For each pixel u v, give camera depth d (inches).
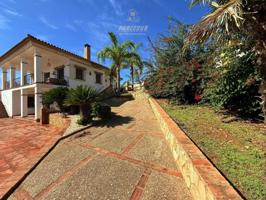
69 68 623.5
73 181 145.0
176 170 147.6
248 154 129.7
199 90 318.0
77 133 283.1
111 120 343.0
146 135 239.1
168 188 125.2
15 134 341.1
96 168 163.0
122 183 136.3
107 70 836.0
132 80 828.0
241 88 209.9
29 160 196.9
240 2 140.8
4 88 727.7
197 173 98.9
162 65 369.4
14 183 146.3
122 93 733.3
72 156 196.7
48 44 528.7
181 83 323.6
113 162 171.9
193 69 313.4
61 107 424.2
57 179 151.1
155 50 382.0
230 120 213.6
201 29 157.5
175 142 162.2
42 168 174.9
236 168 113.1
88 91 331.3
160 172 146.7
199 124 208.4
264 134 161.8
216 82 242.7
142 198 117.7
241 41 194.5
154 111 356.5
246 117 218.2
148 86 444.5
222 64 246.8
